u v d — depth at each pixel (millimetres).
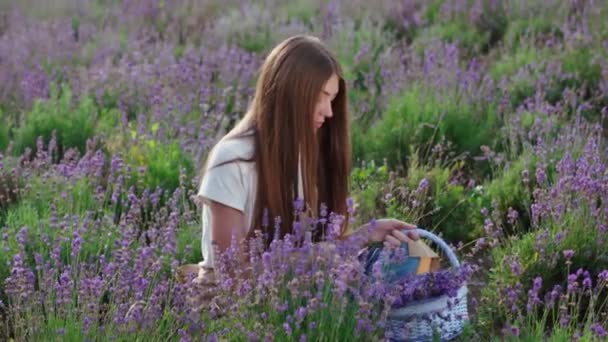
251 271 4148
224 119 6957
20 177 6246
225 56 9453
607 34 9383
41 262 4391
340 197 4633
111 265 4340
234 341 3949
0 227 5660
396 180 6168
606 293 4961
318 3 12469
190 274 4238
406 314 4109
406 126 7168
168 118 7508
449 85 8094
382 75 8727
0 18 11969
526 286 4977
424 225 5949
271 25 11266
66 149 7320
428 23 11391
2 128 7406
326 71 4195
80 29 11586
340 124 4527
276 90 4195
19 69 9016
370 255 4453
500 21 11023
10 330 4473
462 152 7168
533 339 4145
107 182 6406
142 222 5996
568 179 5418
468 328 4348
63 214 5688
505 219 6047
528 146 6504
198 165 6465
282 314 4004
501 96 8180
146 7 12477
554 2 10852
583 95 7848
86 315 4039
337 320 3910
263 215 4273
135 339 3938
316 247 4078
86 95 8227
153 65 9164
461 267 4250
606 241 5176
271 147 4211
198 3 12742
